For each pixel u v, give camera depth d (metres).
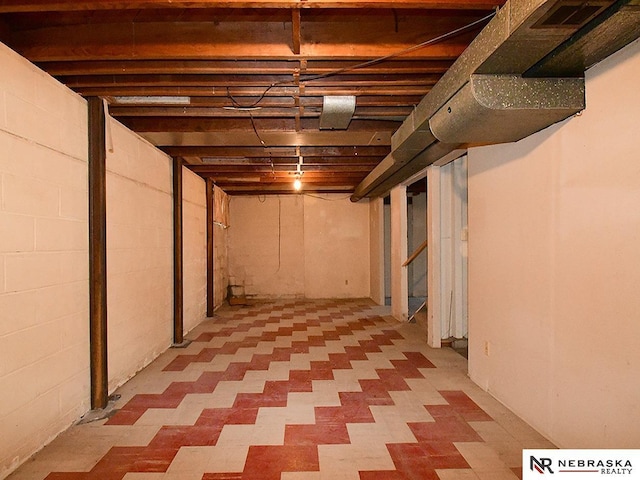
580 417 2.01
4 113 1.94
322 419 2.60
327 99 2.84
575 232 2.03
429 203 4.43
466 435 2.37
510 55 1.77
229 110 3.13
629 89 1.69
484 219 3.02
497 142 2.61
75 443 2.27
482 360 3.11
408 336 4.92
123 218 3.26
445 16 2.20
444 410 2.72
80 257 2.60
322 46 2.20
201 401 2.89
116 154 3.13
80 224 2.60
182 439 2.33
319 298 8.17
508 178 2.66
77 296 2.56
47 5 1.73
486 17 1.96
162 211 4.20
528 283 2.45
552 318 2.22
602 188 1.85
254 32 2.18
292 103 2.92
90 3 1.73
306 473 1.99
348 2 1.74
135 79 2.52
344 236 8.21
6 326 1.94
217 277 7.08
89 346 2.70
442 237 4.62
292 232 8.17
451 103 2.21
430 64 2.39
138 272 3.56
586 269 1.95
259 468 2.03
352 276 8.23
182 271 4.69
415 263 8.33
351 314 6.43
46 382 2.24
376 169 5.25
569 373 2.09
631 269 1.70
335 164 5.04
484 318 3.05
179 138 3.72
